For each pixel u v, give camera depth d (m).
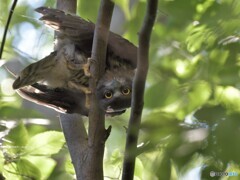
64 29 8.44
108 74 8.91
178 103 6.77
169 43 8.78
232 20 6.25
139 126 5.70
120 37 8.98
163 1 7.57
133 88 6.36
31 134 10.74
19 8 13.76
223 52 7.28
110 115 9.44
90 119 8.16
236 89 6.91
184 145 5.47
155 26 8.91
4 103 11.23
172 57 8.99
